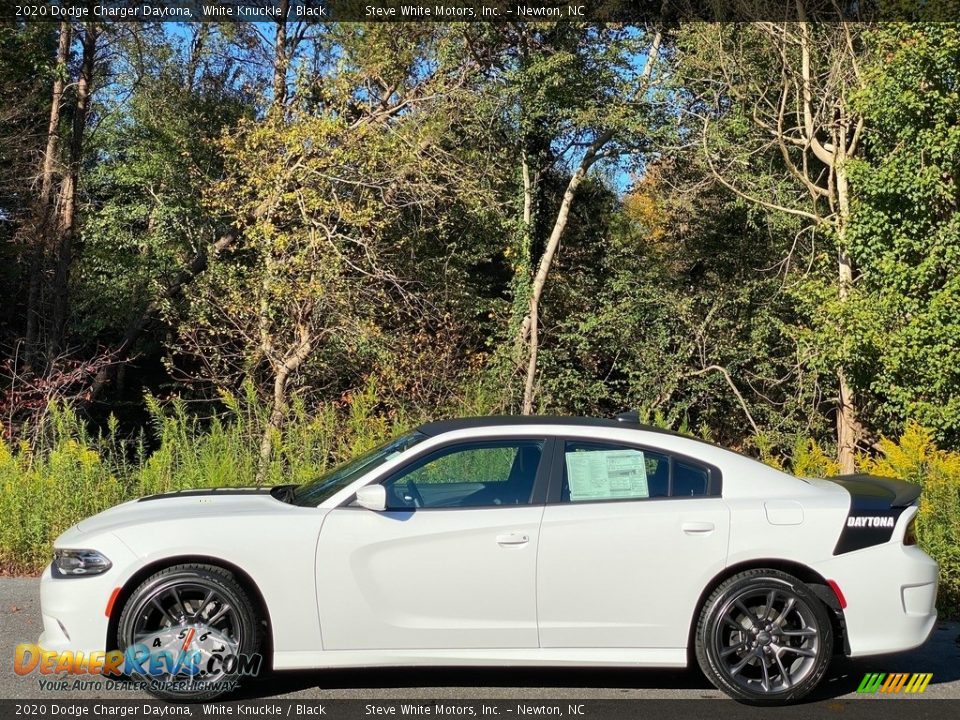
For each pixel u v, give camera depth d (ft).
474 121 69.82
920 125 54.24
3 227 71.87
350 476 17.70
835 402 67.00
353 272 56.24
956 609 24.29
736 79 69.00
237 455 32.01
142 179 75.92
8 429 45.60
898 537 17.02
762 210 72.59
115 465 31.58
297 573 16.24
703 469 17.35
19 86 71.05
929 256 54.65
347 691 17.17
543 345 78.07
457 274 69.97
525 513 16.71
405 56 63.67
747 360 72.28
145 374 79.82
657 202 79.46
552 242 77.41
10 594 23.43
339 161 54.75
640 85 73.87
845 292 60.18
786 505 16.94
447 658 16.30
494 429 17.58
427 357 57.41
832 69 64.13
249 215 59.21
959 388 53.57
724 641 16.62
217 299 57.21
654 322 74.43
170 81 75.25
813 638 16.62
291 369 54.54
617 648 16.57
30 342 69.82
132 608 16.03
